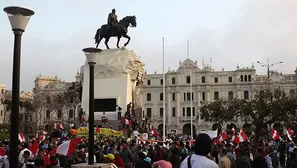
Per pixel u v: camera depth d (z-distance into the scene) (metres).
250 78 115.00
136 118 39.62
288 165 17.38
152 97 122.31
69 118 100.69
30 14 9.77
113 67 39.66
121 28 40.84
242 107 40.84
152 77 122.88
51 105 102.00
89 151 14.01
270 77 113.38
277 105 36.72
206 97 117.62
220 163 11.76
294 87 110.69
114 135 31.31
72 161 14.37
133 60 40.75
